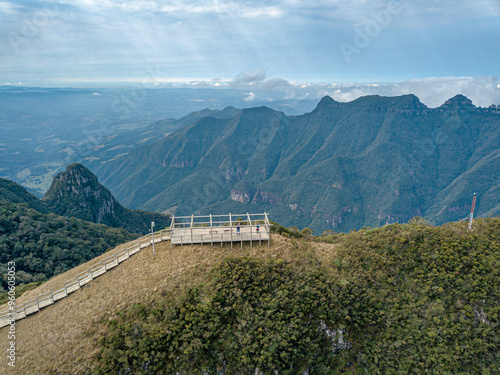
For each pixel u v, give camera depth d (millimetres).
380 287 46156
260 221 55938
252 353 37812
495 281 44281
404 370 40375
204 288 41094
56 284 49406
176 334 37531
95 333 37844
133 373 35219
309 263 46844
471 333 41281
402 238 51094
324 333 41438
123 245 57125
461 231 53219
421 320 42844
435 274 45719
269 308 40594
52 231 116062
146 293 41000
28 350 37688
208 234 47844
